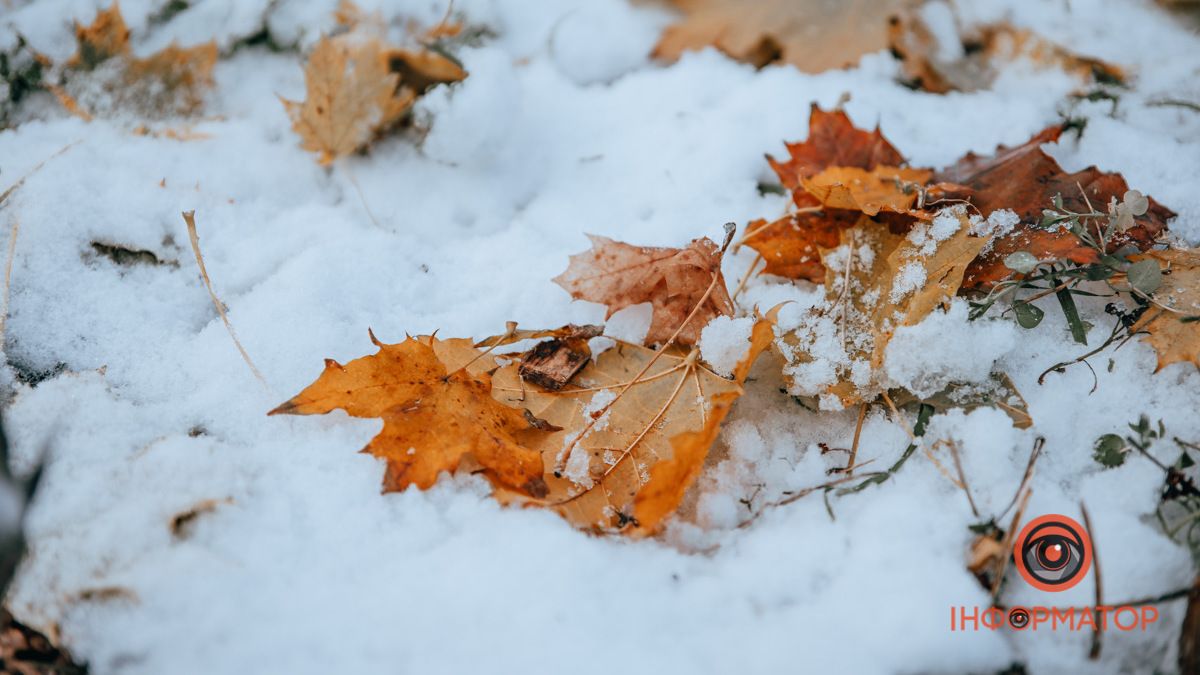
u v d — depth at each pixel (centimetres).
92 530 59
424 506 61
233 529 60
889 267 65
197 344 65
